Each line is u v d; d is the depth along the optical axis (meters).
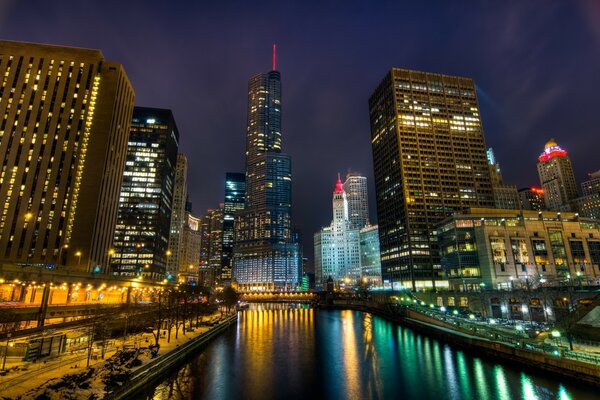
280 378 57.41
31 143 144.38
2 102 147.00
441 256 172.38
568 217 163.38
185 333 85.12
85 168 145.12
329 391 51.22
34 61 153.25
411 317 125.50
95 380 40.50
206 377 56.84
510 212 169.75
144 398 45.81
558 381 50.81
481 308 118.31
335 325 134.88
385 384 54.25
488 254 144.25
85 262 135.38
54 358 50.06
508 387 50.41
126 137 177.00
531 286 119.19
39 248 134.38
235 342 92.31
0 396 34.06
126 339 70.75
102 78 158.00
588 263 145.62
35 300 99.00
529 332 71.62
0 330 57.09
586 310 64.56
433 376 57.84
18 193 138.62
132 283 109.50
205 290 175.38
